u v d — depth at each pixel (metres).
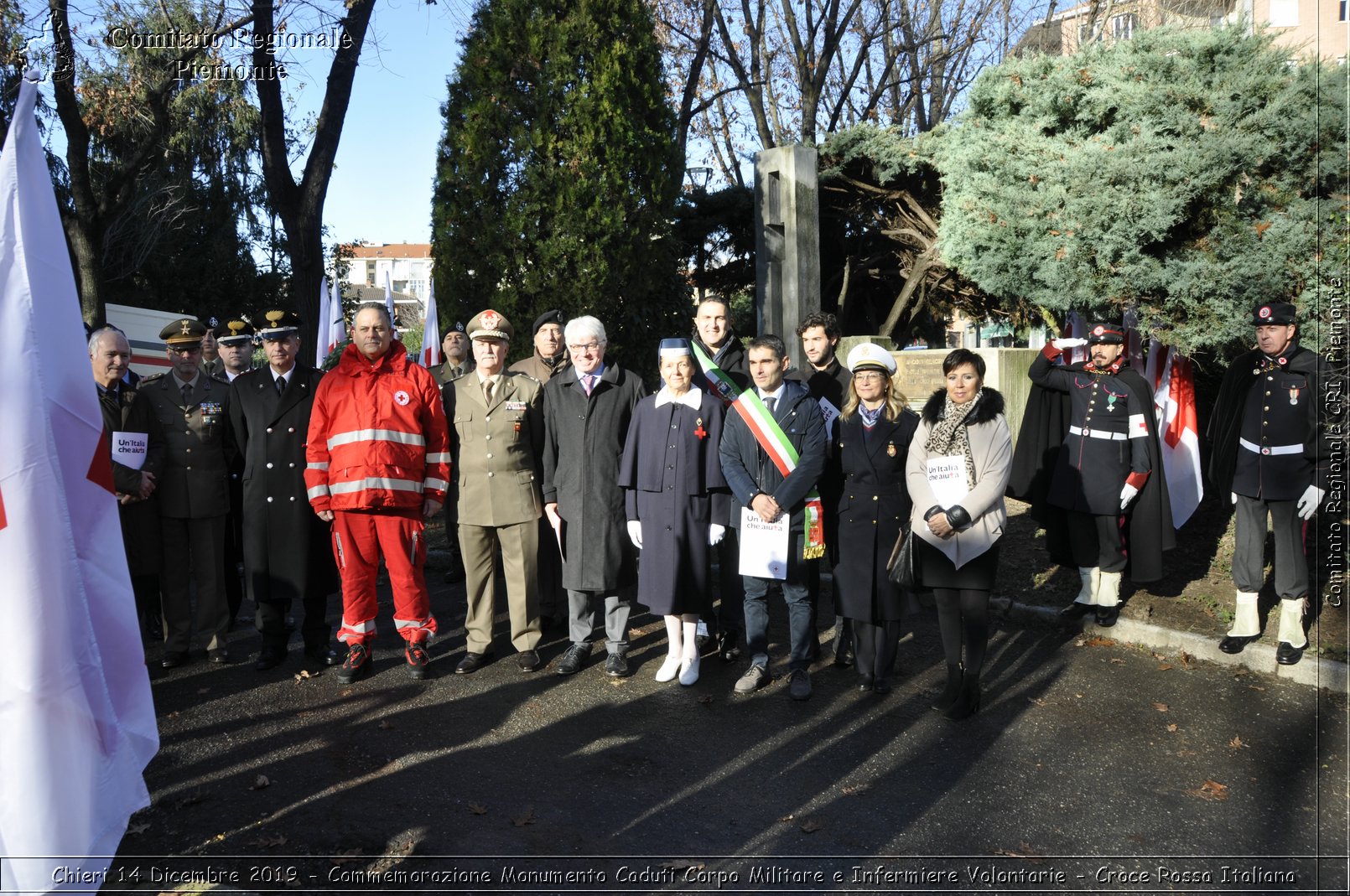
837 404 5.82
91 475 2.93
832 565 5.45
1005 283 8.48
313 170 10.07
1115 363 6.03
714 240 14.04
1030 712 4.90
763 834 3.68
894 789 4.06
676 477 5.30
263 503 5.61
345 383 5.34
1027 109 8.52
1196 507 7.02
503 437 5.63
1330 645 5.20
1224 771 4.16
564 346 6.80
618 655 5.55
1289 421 5.23
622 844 3.61
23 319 2.80
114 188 11.19
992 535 4.75
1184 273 7.32
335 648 6.13
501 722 4.85
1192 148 7.36
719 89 18.30
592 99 8.67
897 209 12.61
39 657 2.71
